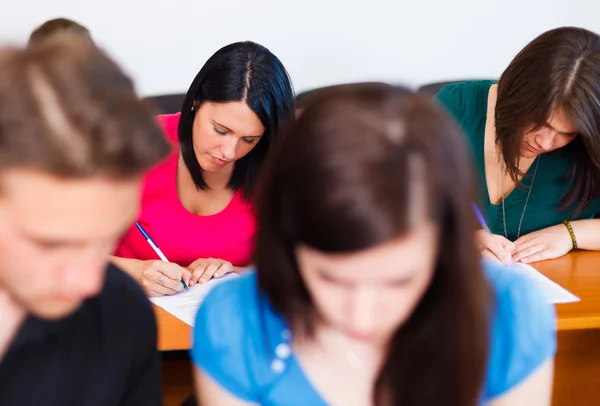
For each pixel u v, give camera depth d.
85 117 0.57
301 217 0.65
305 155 0.65
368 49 2.94
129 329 0.89
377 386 0.88
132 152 0.59
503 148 1.75
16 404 0.82
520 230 1.93
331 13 2.86
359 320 0.69
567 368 1.65
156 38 2.77
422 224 0.66
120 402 0.92
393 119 0.66
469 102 1.95
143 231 1.79
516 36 3.06
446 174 0.66
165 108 2.36
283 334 0.90
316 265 0.69
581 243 1.82
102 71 0.60
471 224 0.72
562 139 1.67
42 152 0.55
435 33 2.98
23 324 0.78
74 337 0.84
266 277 0.80
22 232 0.60
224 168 1.79
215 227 1.83
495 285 0.92
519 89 1.65
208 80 1.64
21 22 2.66
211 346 0.91
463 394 0.84
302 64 2.90
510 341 0.90
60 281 0.64
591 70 1.55
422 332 0.81
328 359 0.89
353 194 0.62
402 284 0.69
